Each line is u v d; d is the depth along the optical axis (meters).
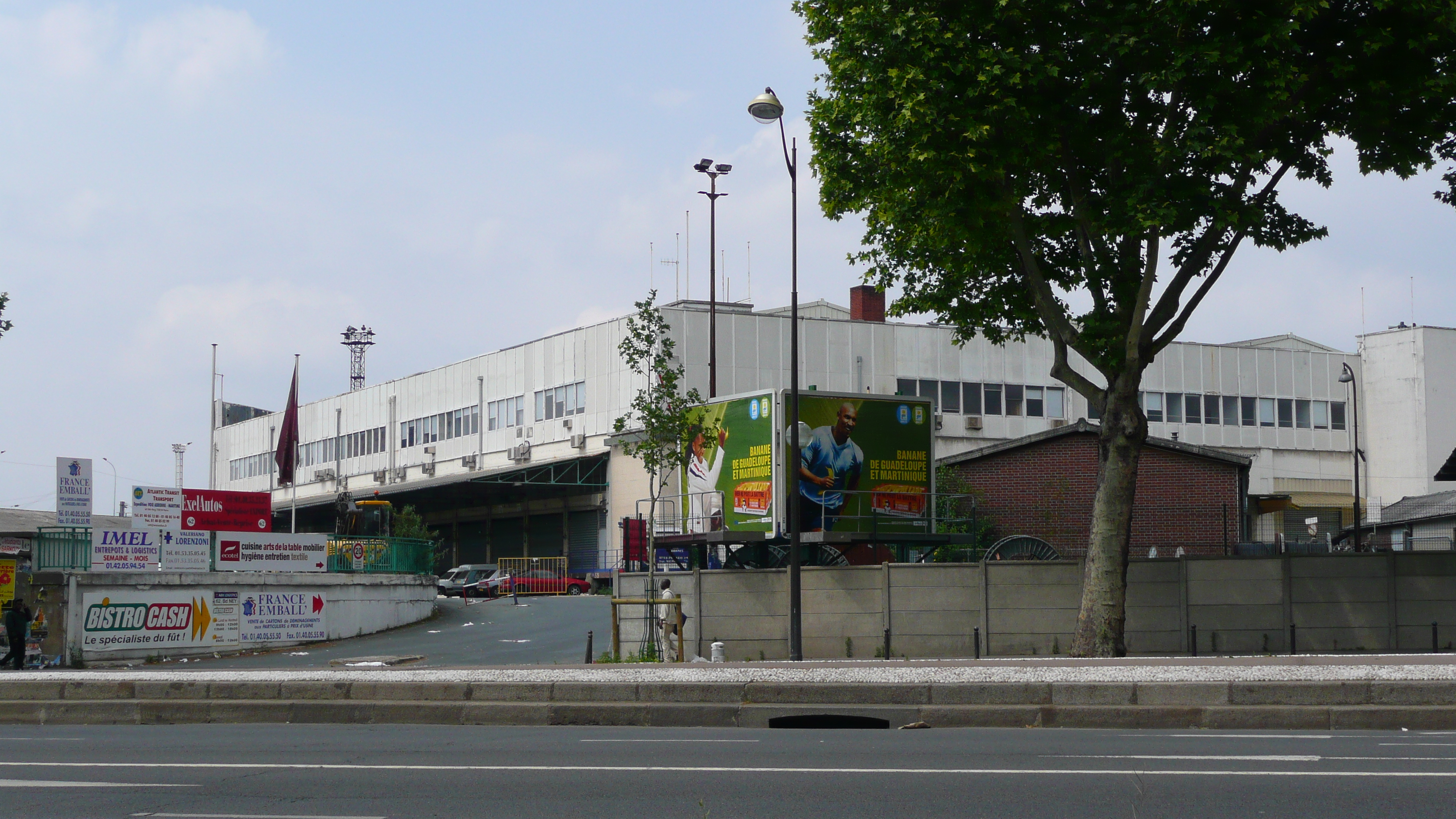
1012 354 65.38
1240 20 18.78
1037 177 22.03
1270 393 70.38
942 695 14.14
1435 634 22.97
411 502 70.19
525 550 67.25
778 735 13.11
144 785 9.80
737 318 60.38
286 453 51.53
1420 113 20.28
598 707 14.56
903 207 20.80
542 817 8.30
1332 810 8.20
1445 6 18.58
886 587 25.89
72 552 28.78
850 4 20.45
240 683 15.84
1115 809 8.29
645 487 57.50
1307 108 20.25
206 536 30.88
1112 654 21.61
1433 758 10.43
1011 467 41.19
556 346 65.50
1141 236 20.84
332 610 33.47
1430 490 69.06
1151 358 22.08
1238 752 10.90
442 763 10.89
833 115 21.62
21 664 25.47
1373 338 71.44
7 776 10.38
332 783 9.82
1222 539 39.69
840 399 30.58
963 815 8.18
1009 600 25.19
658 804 8.72
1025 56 19.23
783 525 29.56
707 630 27.03
